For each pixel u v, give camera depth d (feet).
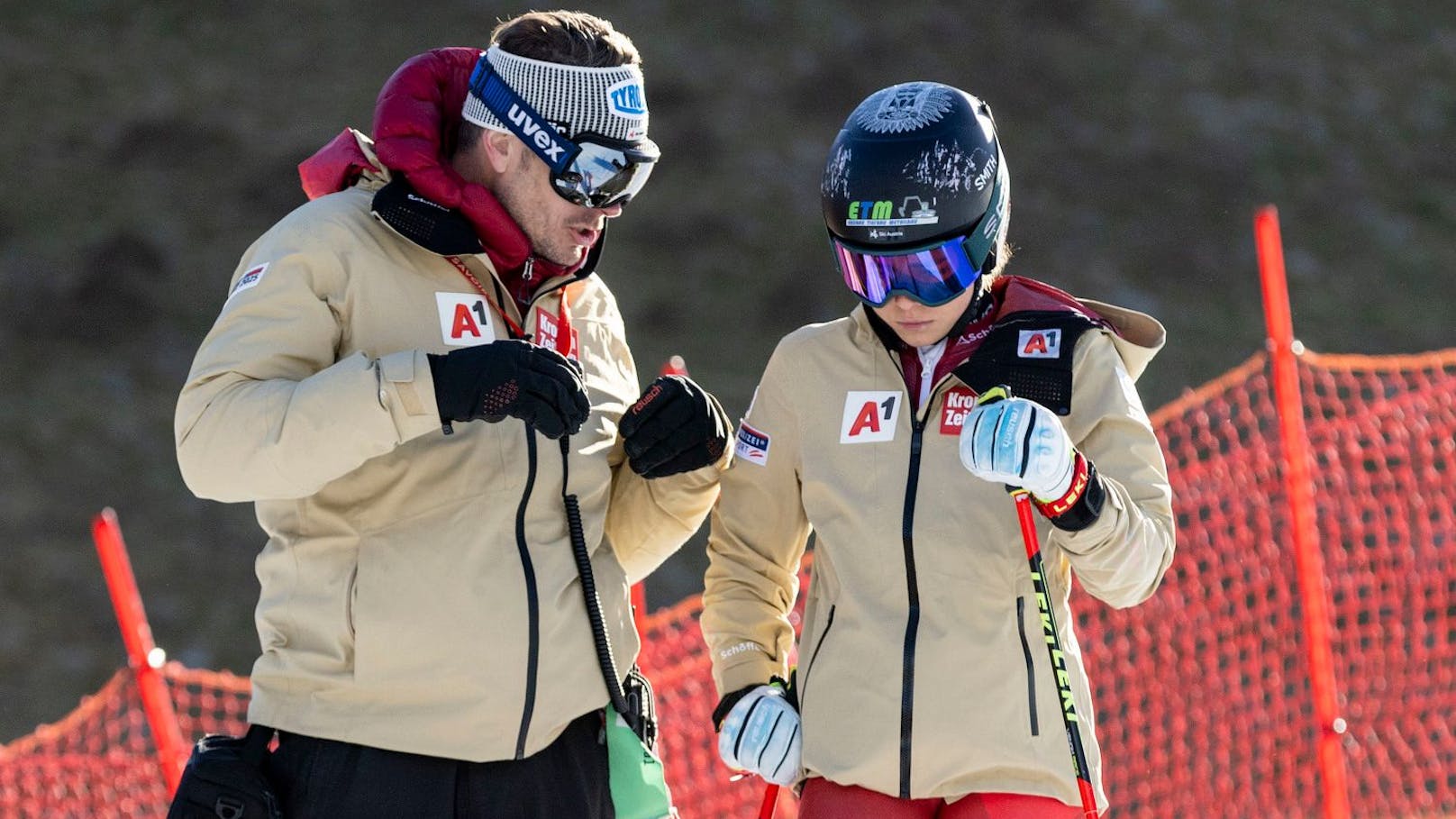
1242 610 78.13
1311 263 205.57
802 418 37.14
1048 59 242.37
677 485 38.47
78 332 181.78
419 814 34.09
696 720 71.26
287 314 33.86
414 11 247.29
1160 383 175.94
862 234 34.12
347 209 35.24
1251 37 253.44
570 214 36.09
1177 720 77.20
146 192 206.49
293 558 34.86
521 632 34.55
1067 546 33.40
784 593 38.75
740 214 204.95
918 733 34.53
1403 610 84.58
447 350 35.04
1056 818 34.60
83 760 78.02
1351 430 84.43
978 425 32.45
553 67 35.29
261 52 236.84
